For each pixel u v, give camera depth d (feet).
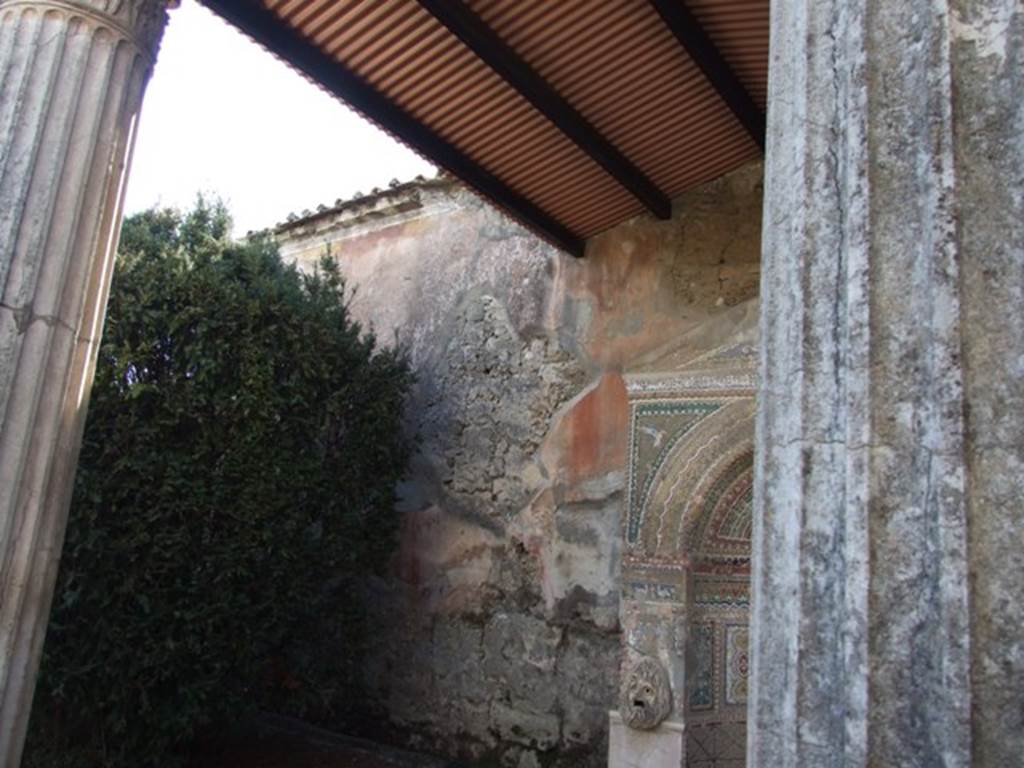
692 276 22.41
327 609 22.88
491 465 25.31
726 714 20.72
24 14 9.97
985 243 4.83
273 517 20.67
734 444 20.25
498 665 23.81
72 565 17.79
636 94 18.89
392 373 24.93
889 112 5.32
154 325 19.66
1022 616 4.34
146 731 19.24
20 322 9.39
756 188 22.00
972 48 5.12
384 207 30.37
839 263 5.35
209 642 19.20
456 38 16.89
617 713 20.54
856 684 4.70
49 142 9.77
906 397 4.89
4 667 9.09
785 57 6.22
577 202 22.76
